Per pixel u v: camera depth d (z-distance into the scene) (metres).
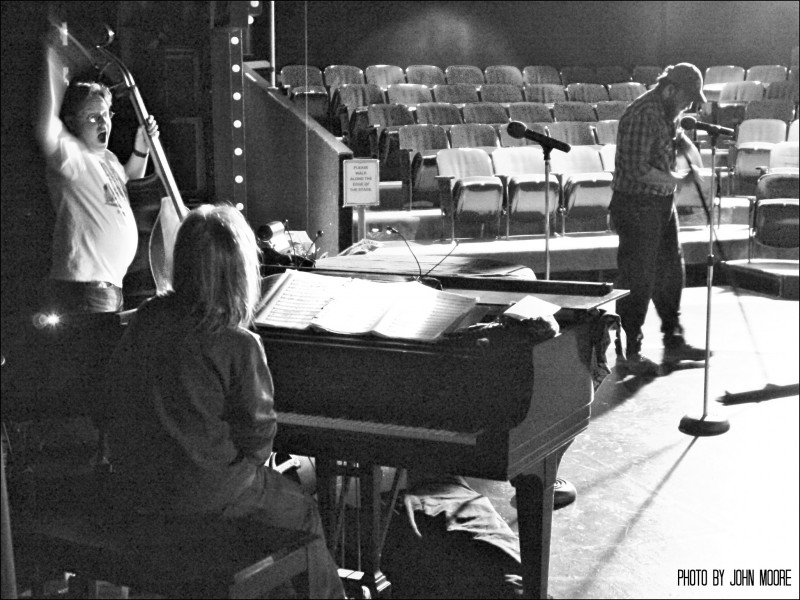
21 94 3.29
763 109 10.30
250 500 2.42
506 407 2.55
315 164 5.08
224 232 2.32
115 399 2.37
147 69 4.26
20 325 3.34
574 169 8.75
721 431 4.50
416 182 8.62
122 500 2.55
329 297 2.89
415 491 3.54
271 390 2.38
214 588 2.16
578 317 2.87
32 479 2.77
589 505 3.66
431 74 10.96
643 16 12.64
